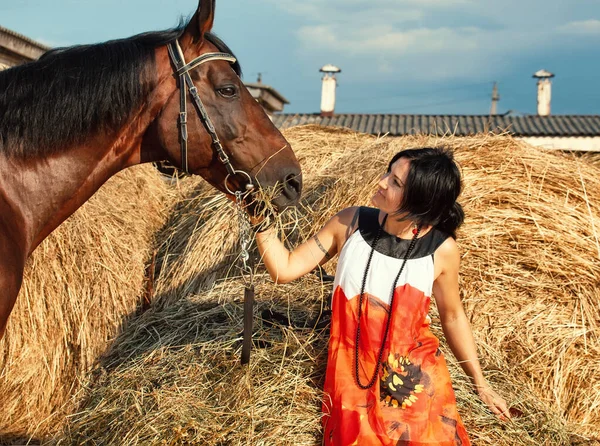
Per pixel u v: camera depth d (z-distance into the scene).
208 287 3.49
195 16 2.05
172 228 4.22
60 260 3.36
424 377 1.97
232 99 2.12
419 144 3.75
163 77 2.09
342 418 1.93
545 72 17.08
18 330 3.21
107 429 2.33
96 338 3.33
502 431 2.24
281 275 2.23
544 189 3.41
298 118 15.67
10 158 1.96
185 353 2.50
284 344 2.34
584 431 2.72
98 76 2.00
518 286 3.14
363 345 1.99
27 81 1.98
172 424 2.12
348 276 2.04
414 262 2.01
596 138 13.38
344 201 3.41
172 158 2.18
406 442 1.88
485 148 3.60
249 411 2.09
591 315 3.06
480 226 3.23
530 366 2.90
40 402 3.20
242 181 2.19
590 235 3.23
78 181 2.06
